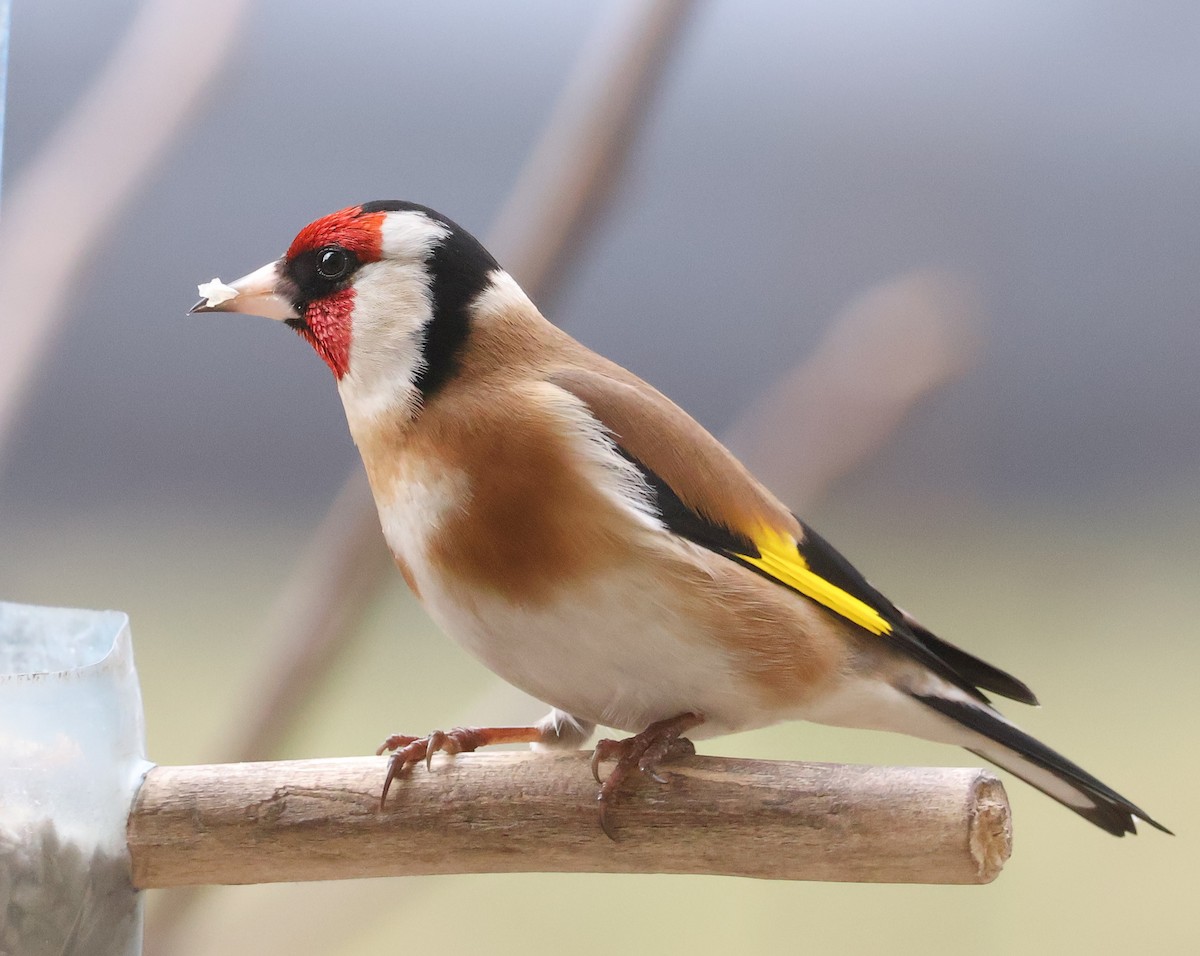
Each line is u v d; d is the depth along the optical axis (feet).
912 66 8.98
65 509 9.71
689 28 7.77
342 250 7.54
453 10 9.08
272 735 7.78
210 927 7.82
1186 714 8.40
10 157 8.06
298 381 9.92
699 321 9.57
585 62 7.79
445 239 7.54
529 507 7.49
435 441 7.50
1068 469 9.47
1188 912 8.00
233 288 7.56
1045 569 9.16
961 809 7.44
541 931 8.02
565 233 7.79
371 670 8.61
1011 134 9.01
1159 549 9.39
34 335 7.74
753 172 9.31
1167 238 9.50
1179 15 8.99
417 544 7.51
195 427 9.91
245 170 9.13
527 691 7.54
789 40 9.07
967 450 9.29
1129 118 9.30
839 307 9.30
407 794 7.47
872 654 7.57
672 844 7.47
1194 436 9.57
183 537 9.69
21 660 7.51
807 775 7.46
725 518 7.53
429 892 7.93
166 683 8.11
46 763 7.46
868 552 9.20
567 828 7.47
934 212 9.08
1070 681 8.59
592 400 7.52
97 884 7.47
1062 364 9.55
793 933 8.02
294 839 7.47
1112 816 7.59
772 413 7.94
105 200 7.76
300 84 9.05
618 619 7.50
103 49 8.06
